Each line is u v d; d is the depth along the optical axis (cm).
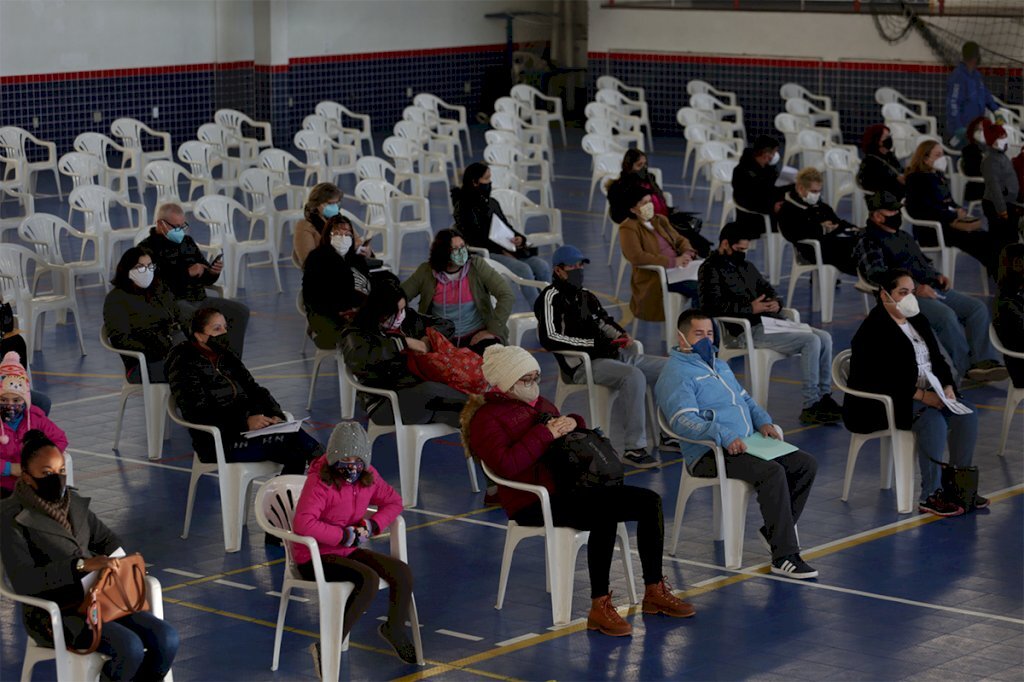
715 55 2769
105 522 909
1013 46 2455
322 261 1118
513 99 2492
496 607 776
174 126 2620
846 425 938
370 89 2859
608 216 1855
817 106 2662
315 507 691
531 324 1177
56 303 1305
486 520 914
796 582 805
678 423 830
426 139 2261
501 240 1354
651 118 2867
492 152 1955
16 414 800
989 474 991
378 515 719
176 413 877
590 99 2934
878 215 1214
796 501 830
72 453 1044
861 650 716
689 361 843
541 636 738
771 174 1538
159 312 1033
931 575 814
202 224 1927
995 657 707
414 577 820
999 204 1479
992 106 2216
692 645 723
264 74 2692
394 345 938
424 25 2923
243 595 797
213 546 873
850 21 2608
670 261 1291
